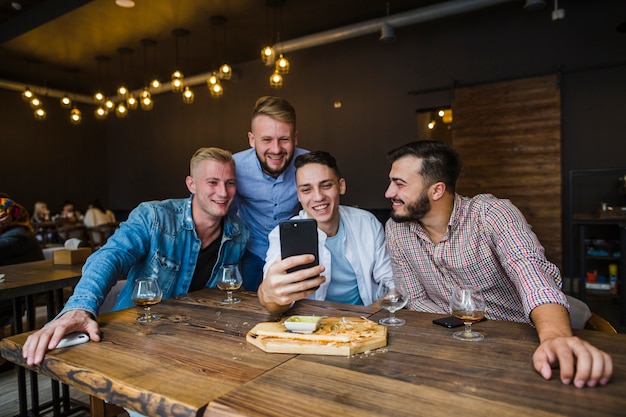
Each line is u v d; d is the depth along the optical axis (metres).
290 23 5.90
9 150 8.69
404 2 5.35
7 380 2.75
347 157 6.90
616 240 4.86
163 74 8.10
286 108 2.29
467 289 1.18
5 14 5.99
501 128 5.53
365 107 6.70
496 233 1.48
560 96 5.18
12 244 2.99
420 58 6.19
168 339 1.20
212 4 5.22
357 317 1.39
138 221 1.79
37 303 4.12
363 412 0.76
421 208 1.57
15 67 7.54
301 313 1.45
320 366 0.98
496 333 1.19
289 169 2.49
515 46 5.48
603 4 4.98
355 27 5.58
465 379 0.90
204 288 1.92
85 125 9.99
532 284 1.23
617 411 0.76
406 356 1.03
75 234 6.27
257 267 2.61
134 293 1.40
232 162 1.88
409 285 1.79
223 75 5.66
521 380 0.89
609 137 5.00
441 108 6.11
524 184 5.40
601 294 4.75
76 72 7.88
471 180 5.74
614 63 4.90
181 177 9.09
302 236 1.25
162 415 0.84
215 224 1.94
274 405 0.79
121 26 5.79
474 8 4.90
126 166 10.04
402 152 1.58
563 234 5.27
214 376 0.94
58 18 5.48
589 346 0.89
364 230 2.07
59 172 9.52
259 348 1.12
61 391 2.55
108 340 1.20
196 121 8.70
